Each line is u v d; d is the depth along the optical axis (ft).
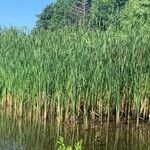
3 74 94.79
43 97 85.30
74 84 81.00
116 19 139.03
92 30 87.86
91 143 68.33
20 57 89.25
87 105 82.12
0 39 96.63
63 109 84.89
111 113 85.05
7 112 94.43
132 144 68.13
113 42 83.51
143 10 109.81
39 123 83.82
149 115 83.35
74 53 81.61
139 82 82.69
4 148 63.77
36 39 90.43
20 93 88.94
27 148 64.13
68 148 34.68
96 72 81.71
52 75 83.87
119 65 82.43
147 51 83.51
